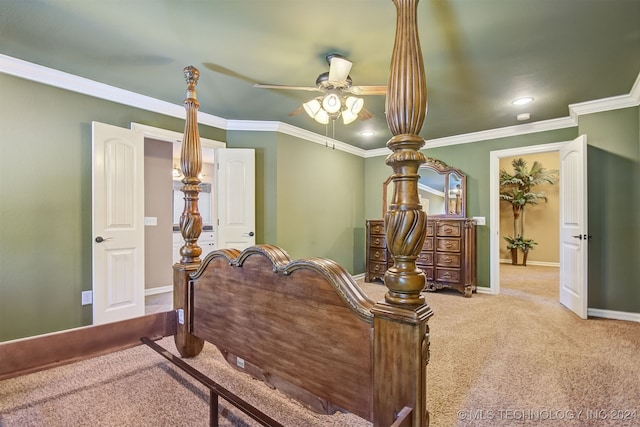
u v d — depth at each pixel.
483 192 4.61
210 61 2.55
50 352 1.77
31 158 2.65
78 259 2.89
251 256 1.84
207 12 1.94
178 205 6.51
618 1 1.83
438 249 4.46
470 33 2.15
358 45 2.31
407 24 1.22
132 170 3.15
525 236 7.47
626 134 3.30
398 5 1.24
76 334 1.87
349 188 5.48
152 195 4.53
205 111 3.72
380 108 3.54
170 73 2.76
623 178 3.32
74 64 2.60
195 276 2.26
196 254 2.42
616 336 2.79
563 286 3.81
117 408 1.74
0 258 2.50
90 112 2.97
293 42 2.28
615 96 3.24
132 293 3.13
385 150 5.59
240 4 1.87
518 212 7.35
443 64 2.57
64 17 1.99
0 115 2.50
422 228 1.20
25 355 1.69
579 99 3.32
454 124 4.20
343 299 1.40
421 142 1.19
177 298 2.37
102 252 2.93
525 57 2.47
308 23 2.05
